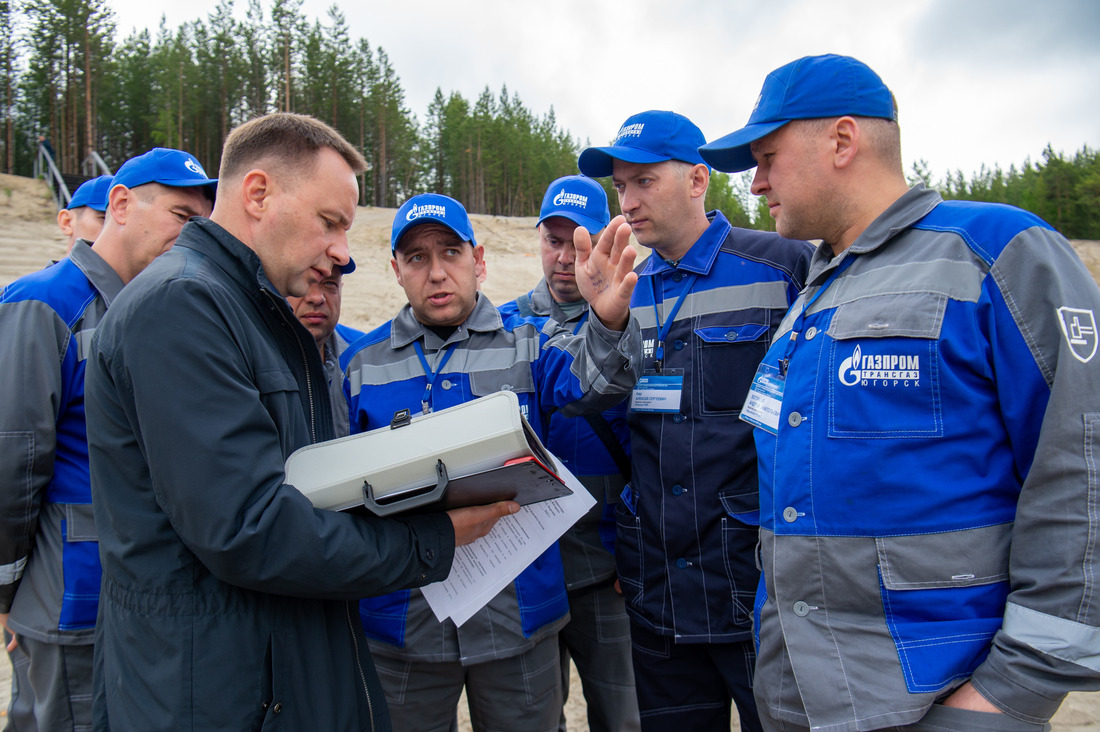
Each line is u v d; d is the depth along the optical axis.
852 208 1.63
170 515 1.22
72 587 2.06
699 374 2.22
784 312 2.21
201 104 40.53
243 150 1.48
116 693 1.29
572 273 3.22
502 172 52.62
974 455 1.38
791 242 2.30
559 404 2.10
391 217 24.02
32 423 2.00
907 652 1.37
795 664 1.48
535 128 60.22
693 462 2.20
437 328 2.38
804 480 1.53
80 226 3.32
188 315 1.25
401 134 48.25
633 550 2.35
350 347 2.52
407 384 2.32
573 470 2.71
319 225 1.50
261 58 43.31
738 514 2.14
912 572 1.39
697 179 2.37
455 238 2.25
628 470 2.62
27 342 2.03
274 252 1.49
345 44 45.84
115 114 40.56
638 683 2.38
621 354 1.84
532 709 2.22
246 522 1.19
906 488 1.40
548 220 3.20
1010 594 1.32
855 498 1.45
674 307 2.32
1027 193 52.88
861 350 1.48
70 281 2.20
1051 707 1.25
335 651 1.44
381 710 1.56
